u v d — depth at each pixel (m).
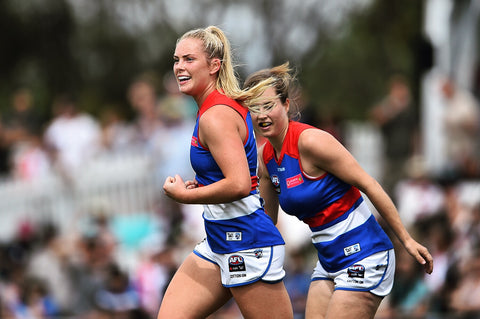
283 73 15.40
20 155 41.94
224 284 14.84
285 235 32.94
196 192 13.95
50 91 82.44
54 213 39.19
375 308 15.42
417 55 42.62
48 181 39.34
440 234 29.39
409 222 33.59
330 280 15.89
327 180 15.17
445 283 27.75
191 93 14.54
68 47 83.38
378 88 79.12
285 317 14.75
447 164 38.12
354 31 78.81
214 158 14.11
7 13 79.69
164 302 15.09
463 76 41.22
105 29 83.50
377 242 15.36
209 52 14.43
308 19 80.19
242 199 14.44
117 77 84.44
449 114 38.94
